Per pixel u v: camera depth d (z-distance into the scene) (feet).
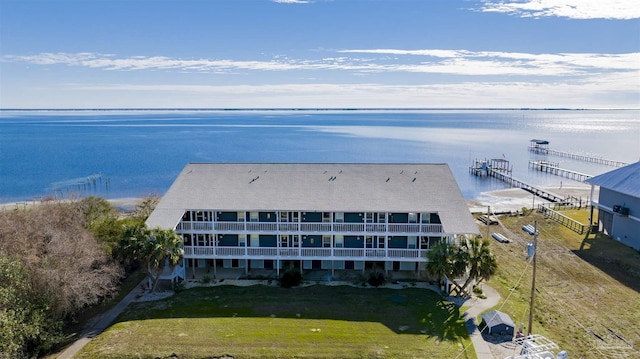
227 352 96.53
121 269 132.87
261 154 504.02
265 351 96.84
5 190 313.12
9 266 95.71
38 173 376.07
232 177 152.25
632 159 463.01
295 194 142.00
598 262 153.89
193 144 613.52
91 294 113.29
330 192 142.61
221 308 117.80
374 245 141.38
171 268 129.90
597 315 116.47
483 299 123.95
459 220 128.67
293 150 544.62
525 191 302.66
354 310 116.47
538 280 139.03
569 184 327.88
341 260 142.61
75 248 115.75
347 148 569.64
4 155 486.38
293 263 145.18
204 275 141.38
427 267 123.13
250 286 132.87
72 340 103.40
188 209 136.77
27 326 91.50
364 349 97.66
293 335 103.30
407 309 117.08
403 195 140.77
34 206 209.87
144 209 205.46
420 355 95.71
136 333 104.47
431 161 449.48
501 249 170.91
